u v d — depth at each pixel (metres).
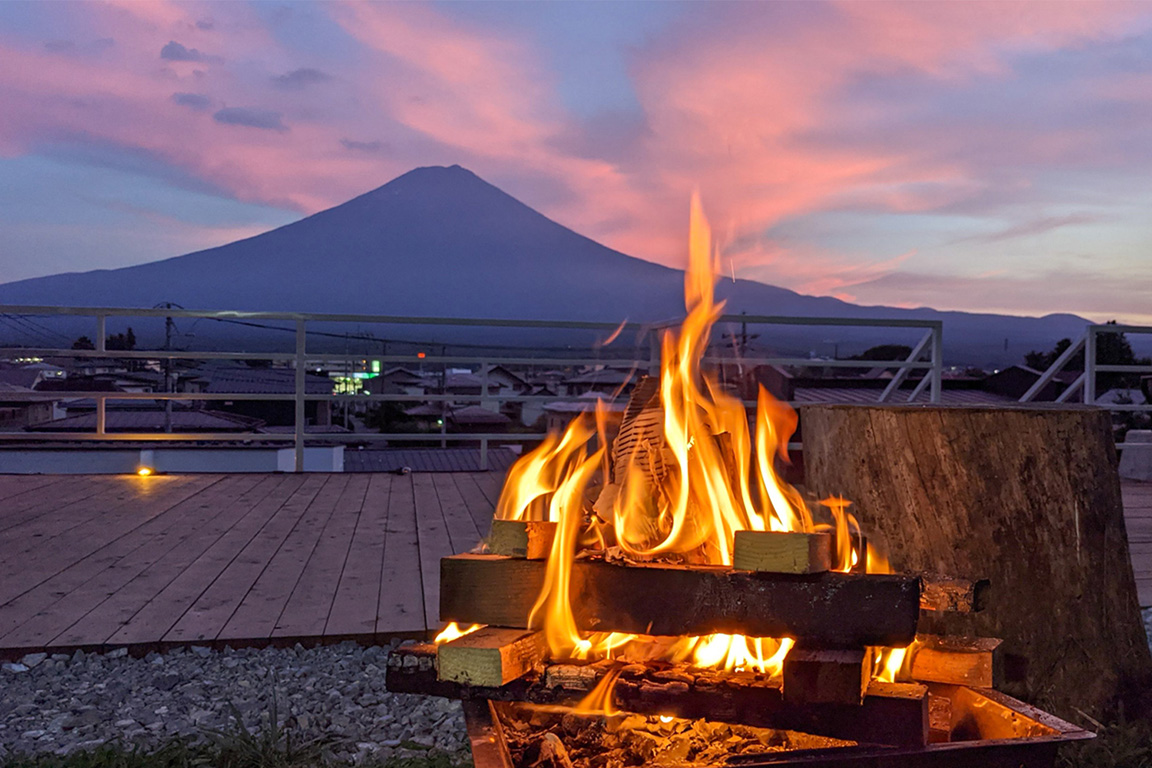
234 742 2.09
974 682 1.83
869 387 23.91
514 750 1.66
